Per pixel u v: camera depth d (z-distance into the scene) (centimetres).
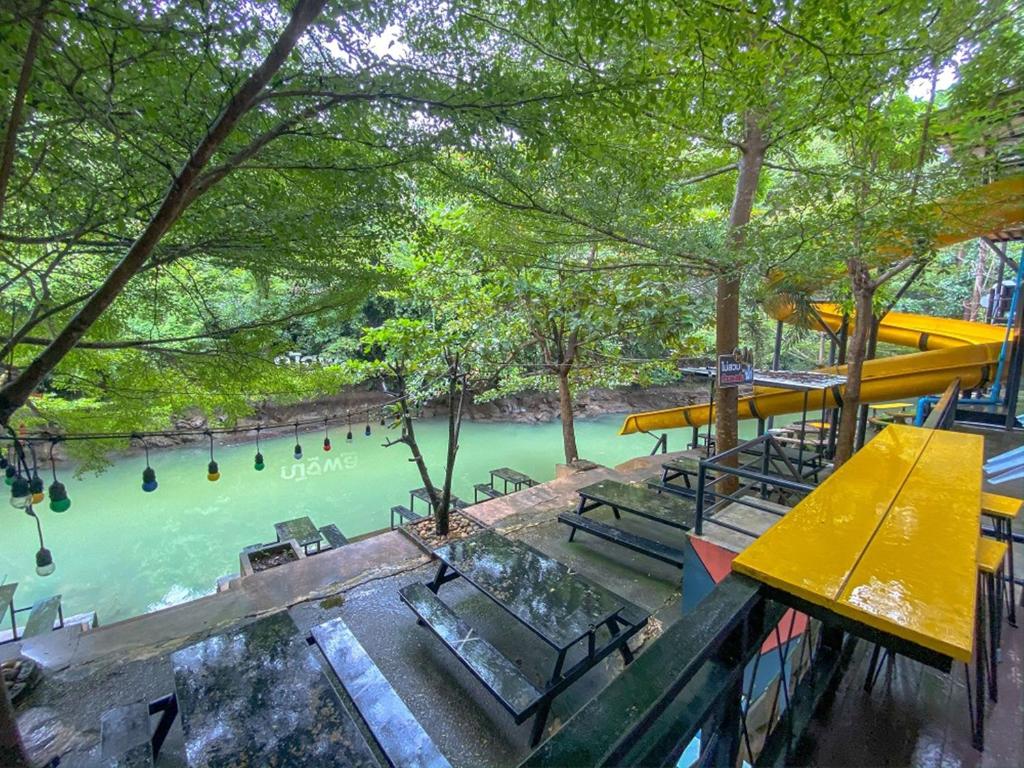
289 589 416
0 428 227
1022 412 551
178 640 349
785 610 121
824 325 676
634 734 65
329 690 218
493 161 226
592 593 307
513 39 197
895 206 314
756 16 175
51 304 216
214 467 323
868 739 130
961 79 308
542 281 688
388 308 1031
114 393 271
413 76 168
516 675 262
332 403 1415
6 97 132
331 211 223
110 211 196
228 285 331
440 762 207
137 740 204
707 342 870
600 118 191
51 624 415
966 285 1403
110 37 125
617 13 159
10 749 186
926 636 79
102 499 981
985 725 134
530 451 1395
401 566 455
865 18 216
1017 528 288
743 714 114
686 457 782
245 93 147
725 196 584
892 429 264
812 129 378
